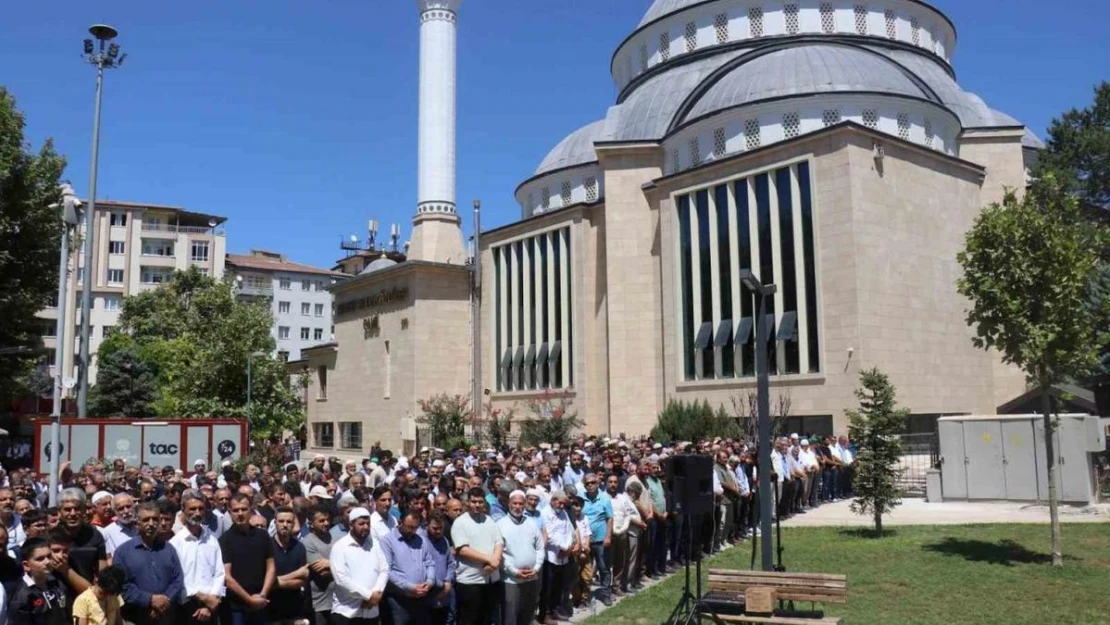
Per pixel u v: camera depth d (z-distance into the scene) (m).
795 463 23.70
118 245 94.25
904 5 49.53
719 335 39.44
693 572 16.23
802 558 17.47
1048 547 17.95
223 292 63.56
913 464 31.95
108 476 18.33
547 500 13.32
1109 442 30.45
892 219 36.53
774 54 44.69
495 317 53.78
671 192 42.28
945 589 14.45
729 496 18.83
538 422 40.00
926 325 37.34
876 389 20.47
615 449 19.67
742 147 41.50
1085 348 16.56
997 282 16.98
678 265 41.84
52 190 34.69
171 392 53.50
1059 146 43.06
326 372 66.50
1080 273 16.36
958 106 47.31
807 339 36.12
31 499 11.54
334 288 64.31
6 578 7.88
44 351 36.47
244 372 51.72
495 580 10.88
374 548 9.72
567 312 47.91
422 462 19.45
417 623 10.03
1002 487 25.53
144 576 8.73
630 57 56.75
